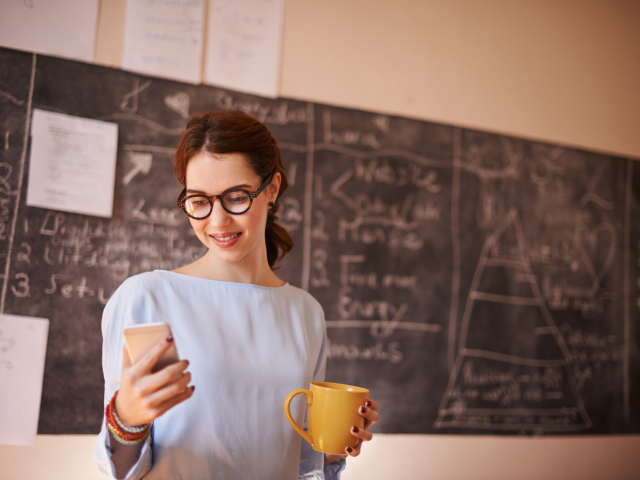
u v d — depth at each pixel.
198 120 0.75
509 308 2.01
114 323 0.72
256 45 1.72
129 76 1.56
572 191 2.16
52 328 1.44
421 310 1.88
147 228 1.55
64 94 1.48
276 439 0.75
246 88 1.70
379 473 1.78
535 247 2.08
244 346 0.76
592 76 2.27
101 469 0.62
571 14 2.26
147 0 1.59
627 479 2.12
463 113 2.03
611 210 2.22
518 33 2.15
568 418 2.05
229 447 0.71
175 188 1.60
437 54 2.00
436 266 1.92
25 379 1.40
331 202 1.79
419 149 1.94
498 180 2.04
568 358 2.08
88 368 1.47
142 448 0.63
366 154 1.85
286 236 0.97
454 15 2.04
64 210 1.47
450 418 1.88
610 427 2.12
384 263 1.85
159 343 0.53
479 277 1.97
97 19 1.53
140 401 0.51
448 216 1.96
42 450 1.42
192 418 0.70
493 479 1.93
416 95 1.96
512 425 1.97
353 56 1.87
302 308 0.89
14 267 1.41
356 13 1.89
